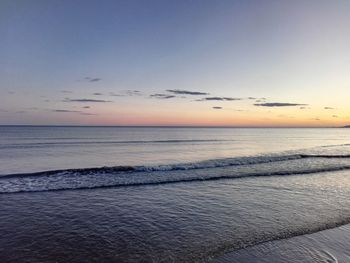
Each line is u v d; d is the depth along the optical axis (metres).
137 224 9.47
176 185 15.30
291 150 38.78
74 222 9.57
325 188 14.95
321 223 9.72
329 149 40.56
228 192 13.88
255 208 11.32
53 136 71.38
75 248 7.62
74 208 11.09
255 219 10.04
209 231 8.91
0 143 46.50
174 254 7.32
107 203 11.82
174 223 9.59
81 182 15.62
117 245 7.85
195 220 9.91
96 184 15.19
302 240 8.28
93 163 25.52
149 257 7.16
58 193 13.31
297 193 13.81
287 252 7.49
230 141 62.81
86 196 12.89
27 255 7.18
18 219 9.72
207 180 16.66
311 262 6.93
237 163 23.39
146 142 55.03
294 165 22.97
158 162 26.19
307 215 10.53
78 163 25.36
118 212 10.69
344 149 40.47
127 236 8.47
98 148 40.62
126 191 13.88
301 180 17.00
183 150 39.25
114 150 38.03
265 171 19.73
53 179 16.25
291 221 9.88
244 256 7.25
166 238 8.34
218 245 7.88
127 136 78.25
